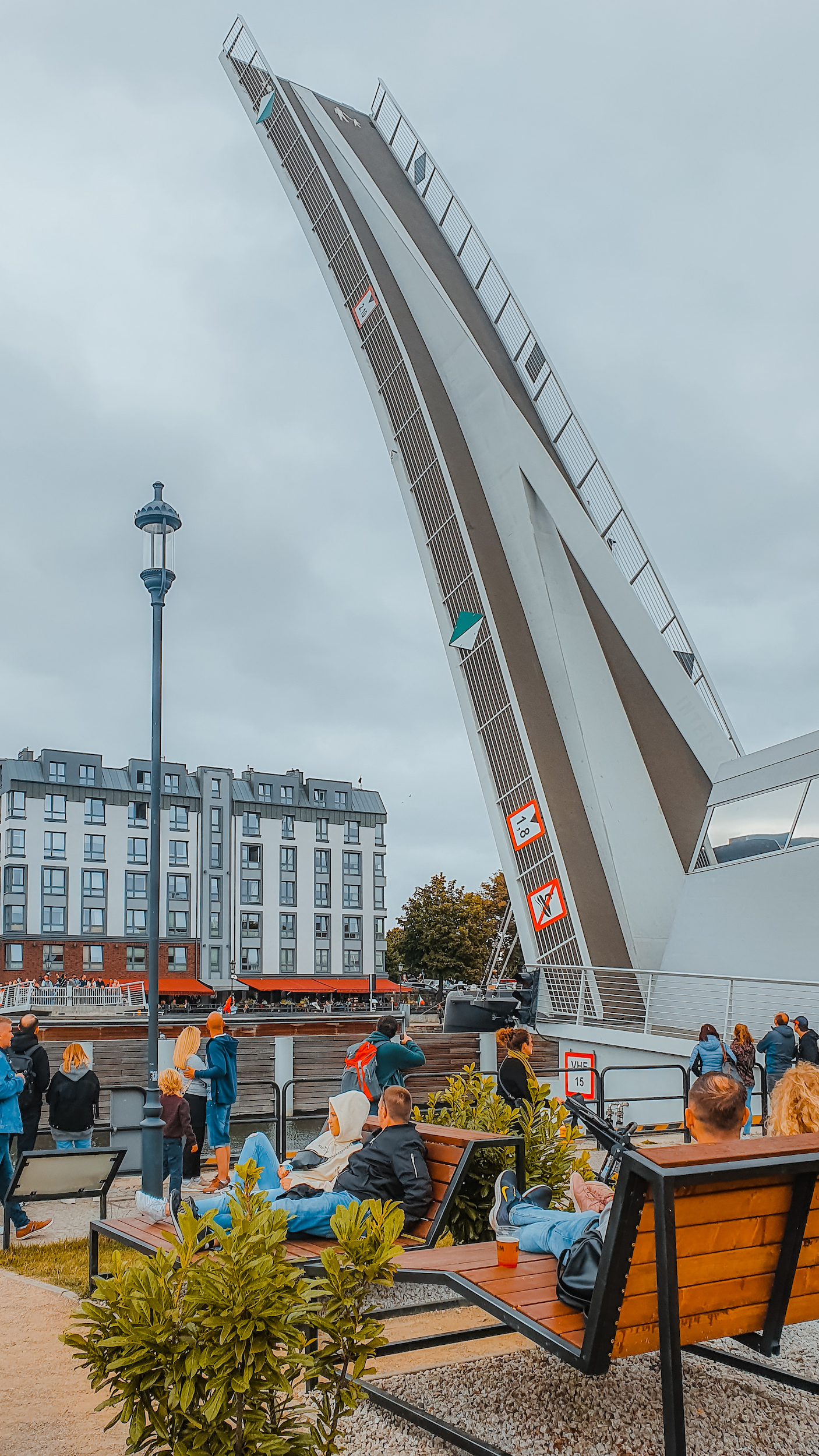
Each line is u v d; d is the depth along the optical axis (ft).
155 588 35.27
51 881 266.57
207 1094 35.04
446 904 195.42
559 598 111.55
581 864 101.04
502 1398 14.40
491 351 131.13
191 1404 10.23
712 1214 10.87
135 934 273.13
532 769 104.06
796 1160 10.92
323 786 311.47
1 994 175.42
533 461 114.32
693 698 105.70
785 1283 11.61
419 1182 18.03
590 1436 13.12
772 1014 69.00
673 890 100.01
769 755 76.74
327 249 136.26
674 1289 10.14
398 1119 18.86
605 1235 11.78
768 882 73.31
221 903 284.82
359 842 311.88
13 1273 22.99
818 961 66.69
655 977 84.28
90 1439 13.33
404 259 128.57
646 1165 10.21
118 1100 37.86
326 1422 10.91
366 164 144.97
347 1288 11.10
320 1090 69.72
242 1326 9.77
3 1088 27.91
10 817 265.54
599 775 103.71
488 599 111.24
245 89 153.48
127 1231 18.79
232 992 280.10
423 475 119.75
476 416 119.14
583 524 111.96
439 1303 17.39
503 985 102.94
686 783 103.91
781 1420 13.62
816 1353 16.43
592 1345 10.58
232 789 295.89
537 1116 24.79
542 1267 13.88
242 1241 10.30
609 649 109.91
